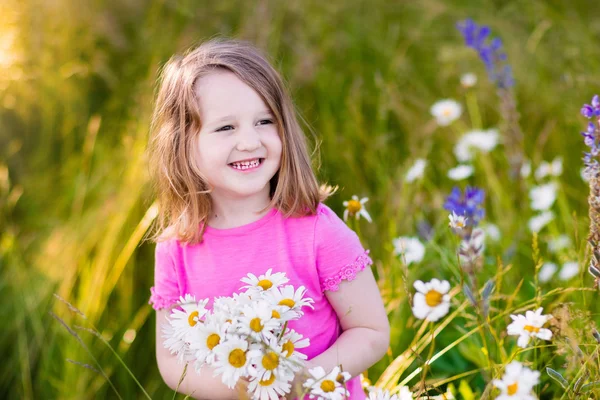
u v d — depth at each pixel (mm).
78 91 3004
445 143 2805
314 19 3260
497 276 1594
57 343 2156
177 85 1482
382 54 3188
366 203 2482
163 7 3219
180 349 1260
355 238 1472
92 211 2432
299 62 2994
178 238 1513
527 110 2883
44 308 2242
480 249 1307
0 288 2336
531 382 1072
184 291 1525
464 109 2973
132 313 2268
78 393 2021
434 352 1953
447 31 3420
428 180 2592
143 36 3113
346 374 1200
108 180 2551
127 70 3031
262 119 1429
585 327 1373
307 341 1203
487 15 3434
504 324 1711
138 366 2160
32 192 2719
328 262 1429
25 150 2896
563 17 3459
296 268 1432
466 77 2854
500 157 2684
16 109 2906
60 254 2342
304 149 1496
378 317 1448
